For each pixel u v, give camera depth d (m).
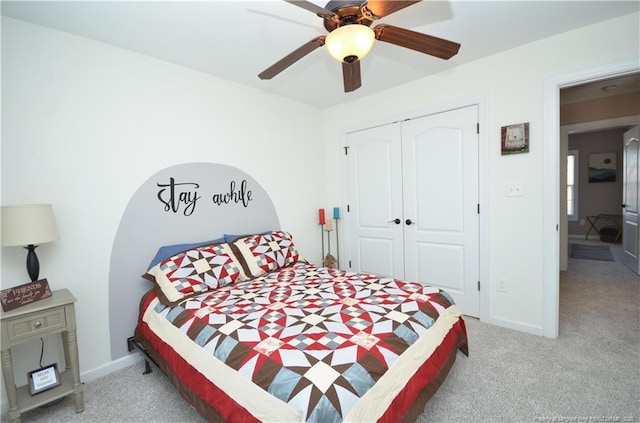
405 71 2.80
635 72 2.03
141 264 2.29
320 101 3.55
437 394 1.75
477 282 2.78
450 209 2.90
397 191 3.27
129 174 2.23
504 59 2.49
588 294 3.30
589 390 1.75
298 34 2.06
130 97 2.23
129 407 1.76
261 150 3.12
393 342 1.36
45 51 1.87
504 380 1.87
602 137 6.41
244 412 1.19
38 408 1.76
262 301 1.85
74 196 1.99
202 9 1.76
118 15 1.79
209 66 2.53
